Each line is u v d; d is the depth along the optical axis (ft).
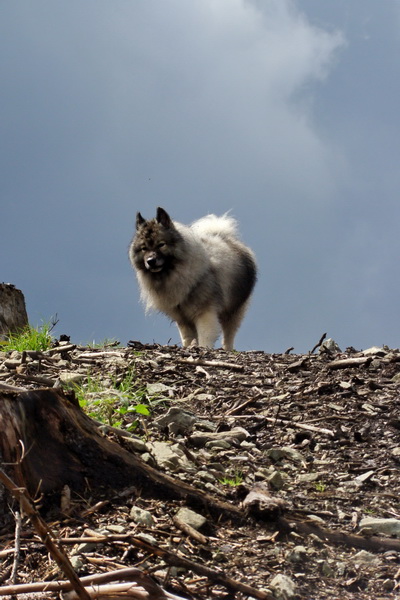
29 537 11.41
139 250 42.47
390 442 19.83
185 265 41.57
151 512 12.72
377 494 16.55
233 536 12.89
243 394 23.13
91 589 9.02
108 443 13.57
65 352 25.55
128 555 11.32
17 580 10.41
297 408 22.04
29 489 12.01
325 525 14.12
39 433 12.55
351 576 12.32
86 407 18.90
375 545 13.67
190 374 24.84
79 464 12.84
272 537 13.00
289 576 11.96
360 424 20.99
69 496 12.34
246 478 16.38
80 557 10.99
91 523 12.00
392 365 25.81
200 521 12.73
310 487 16.62
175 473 15.05
